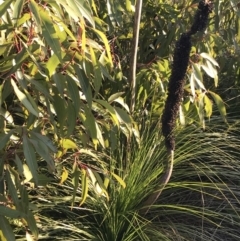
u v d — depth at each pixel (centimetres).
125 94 255
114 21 245
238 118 322
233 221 257
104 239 240
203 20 201
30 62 158
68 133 167
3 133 157
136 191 243
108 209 237
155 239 237
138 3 231
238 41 312
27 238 181
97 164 242
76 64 159
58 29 150
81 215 243
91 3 186
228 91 332
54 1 147
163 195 266
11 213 156
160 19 290
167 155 236
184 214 261
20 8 138
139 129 261
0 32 158
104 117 212
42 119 179
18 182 167
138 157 248
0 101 149
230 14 299
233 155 296
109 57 166
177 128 268
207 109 242
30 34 155
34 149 159
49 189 233
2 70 152
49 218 230
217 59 315
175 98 215
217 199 273
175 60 208
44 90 154
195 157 276
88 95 160
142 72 255
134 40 237
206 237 249
